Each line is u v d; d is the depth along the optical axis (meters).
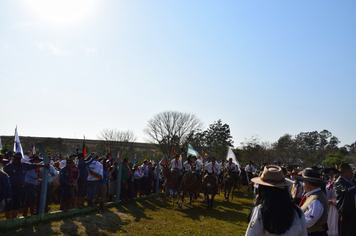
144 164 16.12
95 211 10.76
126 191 13.47
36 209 9.27
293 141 56.81
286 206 2.83
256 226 2.84
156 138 55.97
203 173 16.14
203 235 8.70
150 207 12.83
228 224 10.35
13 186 7.86
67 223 8.62
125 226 9.05
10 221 7.63
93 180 10.88
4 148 26.61
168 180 13.67
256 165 48.84
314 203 4.25
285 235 2.73
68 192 9.64
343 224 5.75
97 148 55.84
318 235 4.26
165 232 8.72
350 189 5.61
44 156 8.74
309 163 52.25
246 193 20.75
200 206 14.16
